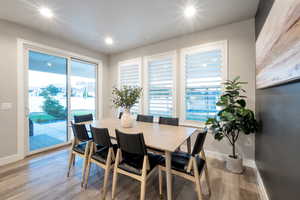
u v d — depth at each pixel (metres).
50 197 1.65
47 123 3.10
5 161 2.43
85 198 1.64
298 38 0.81
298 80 0.91
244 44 2.40
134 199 1.64
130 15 2.30
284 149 1.14
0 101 2.39
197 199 1.64
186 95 3.01
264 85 1.58
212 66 2.70
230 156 2.30
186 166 1.54
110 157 1.71
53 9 2.14
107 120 2.89
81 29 2.78
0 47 2.38
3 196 1.65
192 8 2.11
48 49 3.01
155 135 1.80
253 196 1.69
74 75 3.63
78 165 2.43
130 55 3.94
